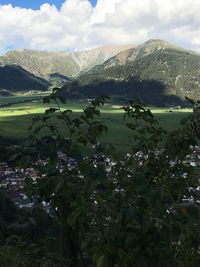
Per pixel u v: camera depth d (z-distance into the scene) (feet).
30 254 18.60
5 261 18.15
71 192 18.12
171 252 16.85
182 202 18.34
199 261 16.99
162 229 16.40
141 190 17.15
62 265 18.12
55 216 19.65
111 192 18.12
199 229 16.70
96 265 16.51
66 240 19.27
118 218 17.13
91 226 17.78
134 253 16.60
